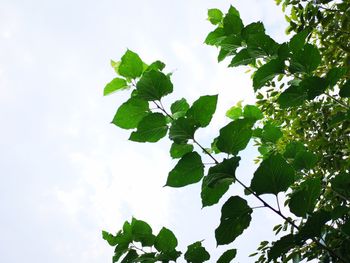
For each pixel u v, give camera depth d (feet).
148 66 3.39
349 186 3.23
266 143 3.95
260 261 4.24
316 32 4.96
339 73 3.14
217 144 2.82
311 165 3.45
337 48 4.83
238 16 3.84
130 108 3.15
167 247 3.30
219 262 3.04
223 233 2.83
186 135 2.96
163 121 3.07
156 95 3.14
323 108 4.88
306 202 2.74
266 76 3.28
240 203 2.78
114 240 3.41
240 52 3.59
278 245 2.77
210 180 2.80
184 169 2.91
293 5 4.71
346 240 3.02
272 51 3.40
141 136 3.11
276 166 2.68
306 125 5.16
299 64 3.17
